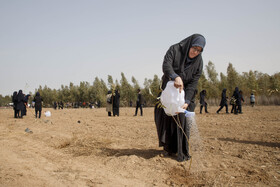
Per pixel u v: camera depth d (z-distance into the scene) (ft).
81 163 13.35
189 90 13.42
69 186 9.36
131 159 13.64
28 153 15.42
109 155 15.35
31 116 59.67
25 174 10.61
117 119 45.55
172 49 13.14
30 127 31.04
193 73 13.43
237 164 12.95
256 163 13.21
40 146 18.33
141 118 47.73
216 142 19.24
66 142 20.21
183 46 13.12
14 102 51.72
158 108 13.61
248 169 11.98
